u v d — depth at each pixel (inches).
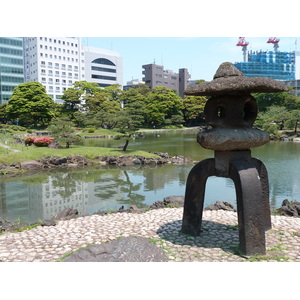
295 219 296.5
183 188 580.4
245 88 199.3
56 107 2348.7
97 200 498.3
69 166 856.3
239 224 213.5
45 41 3097.9
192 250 219.6
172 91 2795.3
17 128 1963.6
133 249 201.3
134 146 1336.1
